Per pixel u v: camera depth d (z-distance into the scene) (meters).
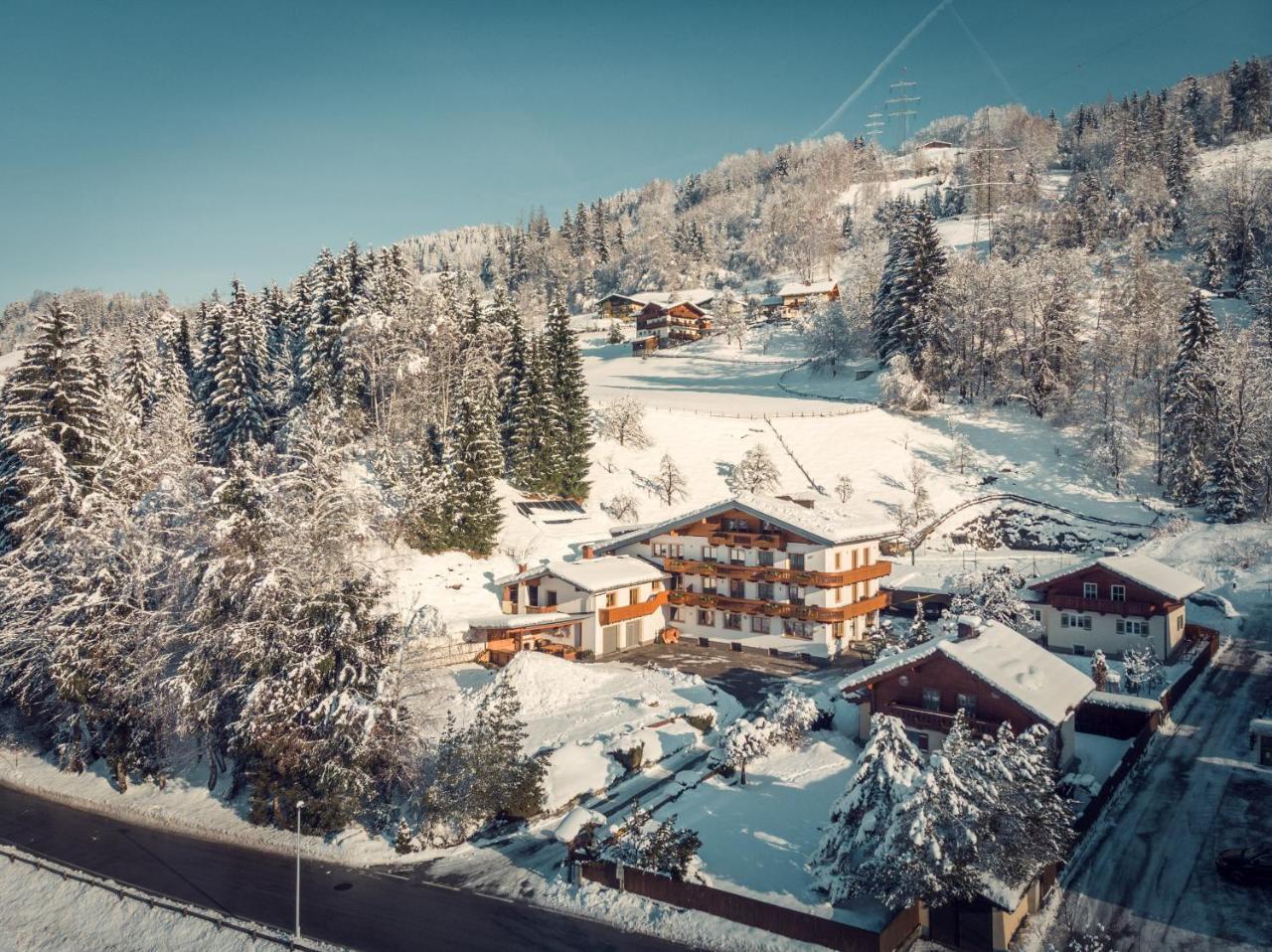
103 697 42.19
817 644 58.09
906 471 96.56
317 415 71.81
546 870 31.48
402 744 35.75
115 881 32.88
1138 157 198.00
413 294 94.50
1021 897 25.12
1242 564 69.00
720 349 169.00
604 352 185.12
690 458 100.94
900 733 27.45
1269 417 79.94
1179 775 36.41
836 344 137.25
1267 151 189.50
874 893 25.94
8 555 47.25
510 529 78.88
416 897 29.95
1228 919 25.77
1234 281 136.75
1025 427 104.38
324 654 36.56
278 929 28.05
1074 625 55.94
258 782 36.44
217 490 39.91
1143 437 99.25
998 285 112.62
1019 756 26.50
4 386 68.44
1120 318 108.62
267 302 113.62
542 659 52.19
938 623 61.00
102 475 57.41
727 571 62.53
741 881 29.19
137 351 90.06
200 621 39.56
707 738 43.91
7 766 47.44
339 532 45.12
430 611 42.72
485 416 86.12
